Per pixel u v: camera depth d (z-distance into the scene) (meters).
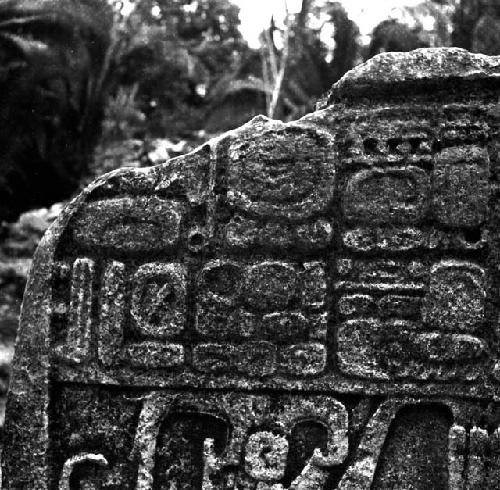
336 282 2.63
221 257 2.69
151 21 14.23
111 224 2.74
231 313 2.65
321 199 2.65
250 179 2.69
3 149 9.84
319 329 2.60
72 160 10.41
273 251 2.67
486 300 2.55
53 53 9.99
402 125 2.65
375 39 11.55
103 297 2.70
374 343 2.57
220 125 11.87
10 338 6.52
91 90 10.46
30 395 2.69
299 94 11.89
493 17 11.14
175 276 2.69
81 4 10.59
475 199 2.58
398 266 2.60
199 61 14.17
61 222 2.77
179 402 2.64
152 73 12.35
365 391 2.56
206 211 2.71
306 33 11.99
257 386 2.61
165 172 2.75
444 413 2.54
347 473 2.53
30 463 2.66
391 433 2.55
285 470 2.57
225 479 2.58
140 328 2.68
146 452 2.62
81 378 2.68
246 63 13.74
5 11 10.04
